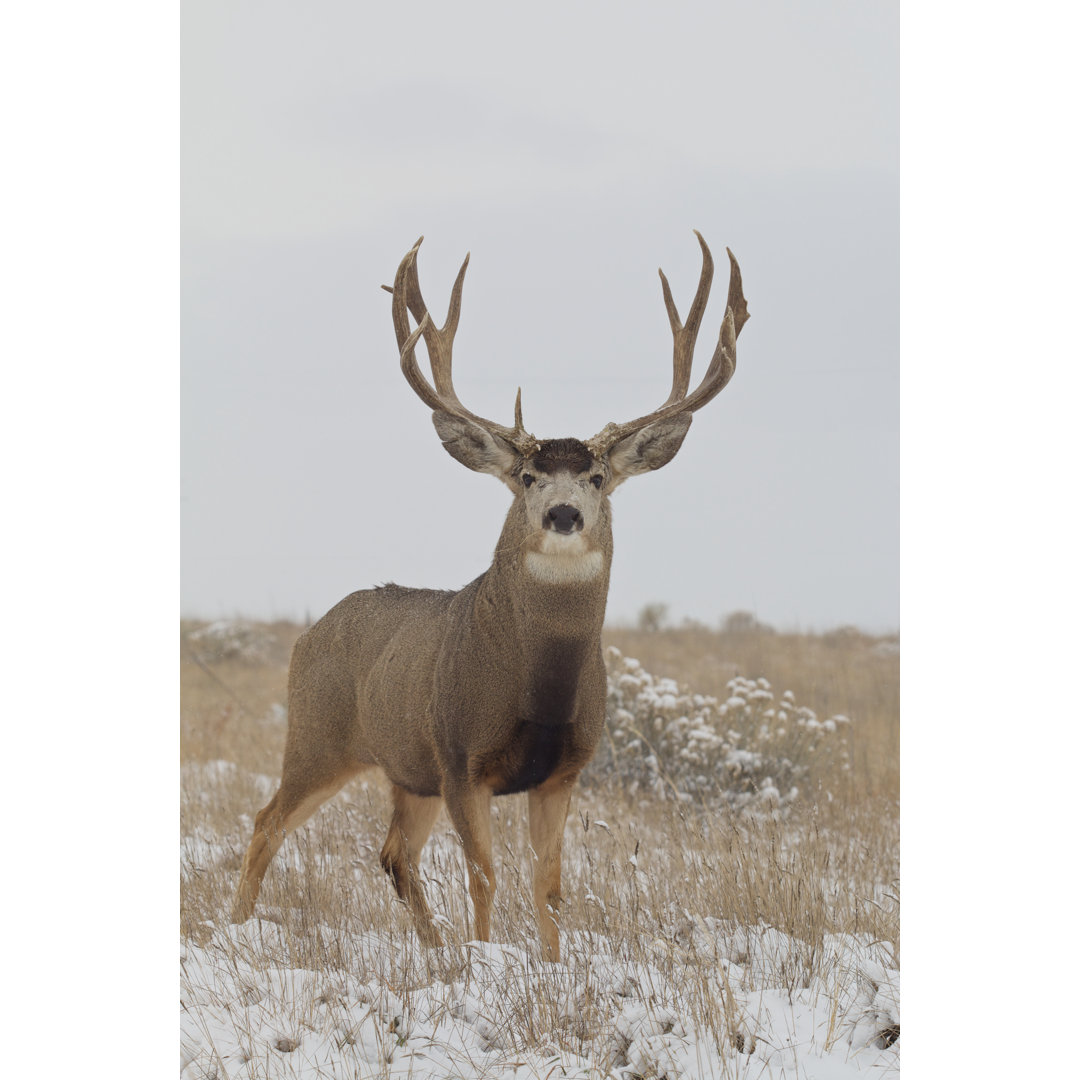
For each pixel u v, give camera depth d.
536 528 7.64
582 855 10.00
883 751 14.14
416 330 8.06
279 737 16.52
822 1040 6.44
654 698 13.20
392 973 6.88
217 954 7.57
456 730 7.98
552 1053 6.25
